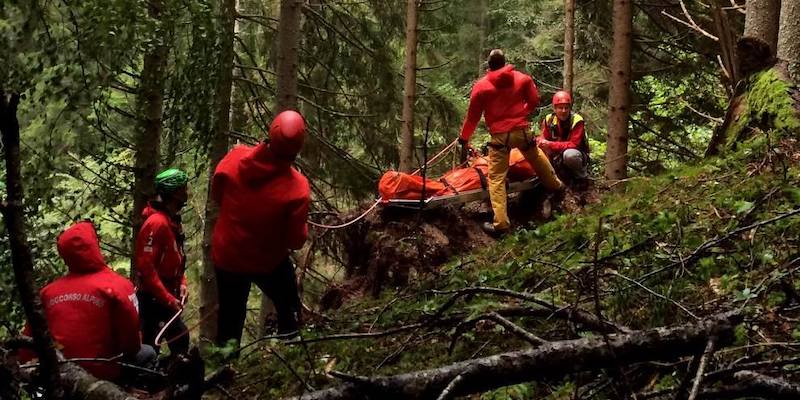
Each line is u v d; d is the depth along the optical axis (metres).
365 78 11.21
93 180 7.93
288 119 4.46
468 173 7.34
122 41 5.57
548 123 7.69
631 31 9.42
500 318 2.82
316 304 10.05
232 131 9.94
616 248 4.29
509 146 6.80
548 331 3.40
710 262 3.48
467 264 5.95
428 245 6.79
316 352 4.28
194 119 6.98
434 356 3.84
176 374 2.07
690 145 12.51
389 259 6.79
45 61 5.46
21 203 1.74
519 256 5.58
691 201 4.98
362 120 11.43
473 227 7.21
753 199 4.49
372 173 11.23
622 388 2.62
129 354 3.80
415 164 13.18
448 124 12.52
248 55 10.38
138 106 7.14
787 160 5.15
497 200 6.88
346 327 4.77
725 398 2.31
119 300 3.71
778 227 3.79
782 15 6.37
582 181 7.49
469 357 3.68
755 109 6.22
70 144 6.23
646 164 11.97
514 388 3.05
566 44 11.88
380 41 11.45
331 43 10.98
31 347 2.33
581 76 13.73
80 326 3.65
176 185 4.77
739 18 10.15
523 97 6.79
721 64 7.54
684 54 12.70
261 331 8.76
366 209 7.40
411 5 11.78
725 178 5.36
